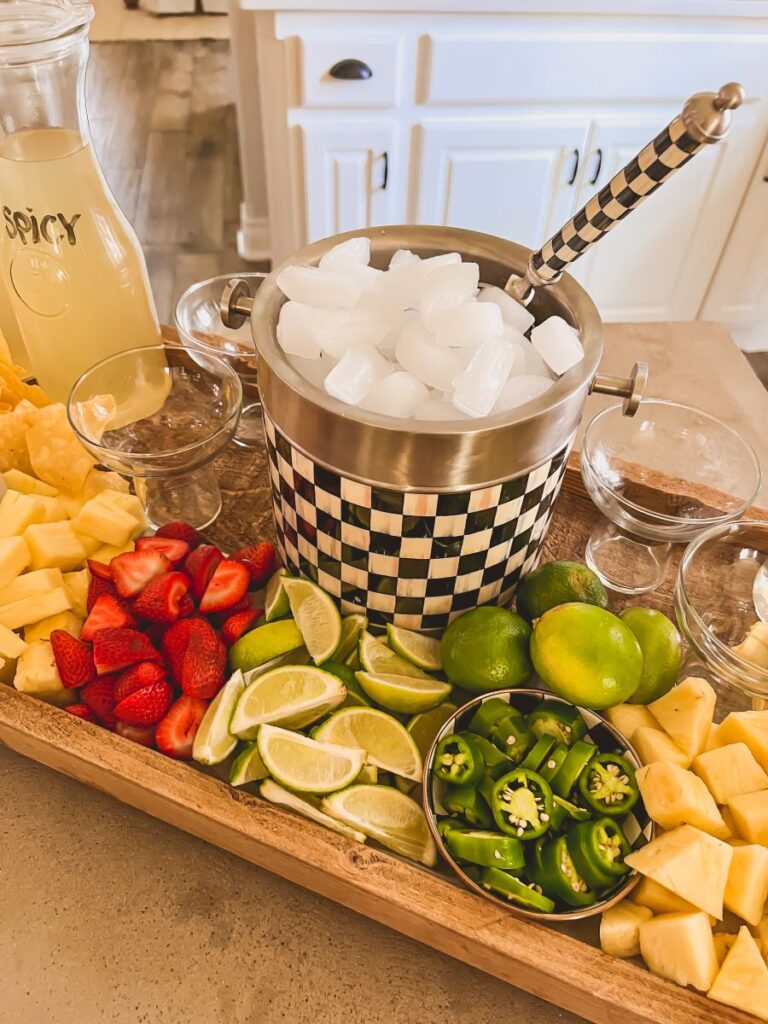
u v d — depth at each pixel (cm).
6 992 57
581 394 58
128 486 85
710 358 123
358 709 65
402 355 63
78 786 68
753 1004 49
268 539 83
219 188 293
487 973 59
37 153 78
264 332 62
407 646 69
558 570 70
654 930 52
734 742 62
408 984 58
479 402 56
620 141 183
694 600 76
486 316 62
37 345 89
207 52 396
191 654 65
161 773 60
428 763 58
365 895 56
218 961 59
